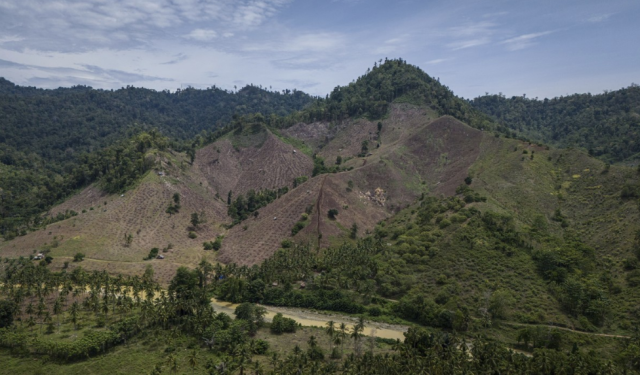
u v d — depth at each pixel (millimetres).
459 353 116188
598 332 138875
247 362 127625
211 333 140750
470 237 188250
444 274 174125
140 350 136250
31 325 144000
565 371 110688
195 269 198000
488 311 150125
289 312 170000
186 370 124250
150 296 166500
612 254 168875
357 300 173625
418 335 129375
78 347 130250
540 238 183375
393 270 181250
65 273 187875
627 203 191625
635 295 146625
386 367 111875
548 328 141000
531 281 162750
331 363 120750
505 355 119562
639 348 121562
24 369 123625
